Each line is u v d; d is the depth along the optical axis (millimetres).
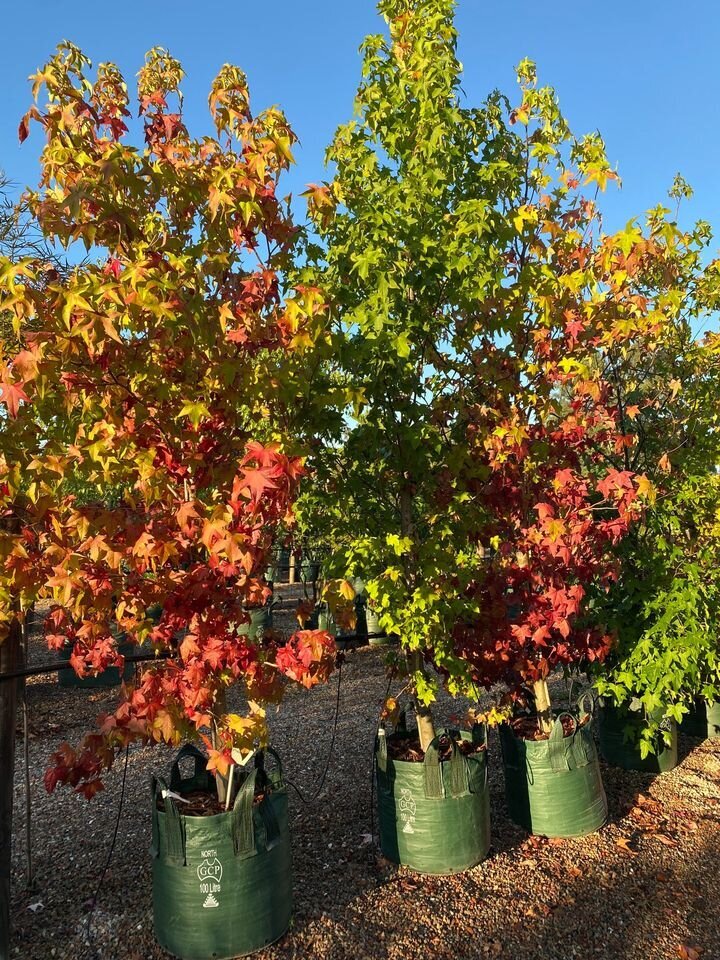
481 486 4020
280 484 2570
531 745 4195
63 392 2559
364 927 3270
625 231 3758
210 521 2467
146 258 2582
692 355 5016
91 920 3400
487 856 3900
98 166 2574
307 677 2814
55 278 3045
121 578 2740
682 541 5305
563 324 4062
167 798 3059
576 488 4172
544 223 3984
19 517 2738
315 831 4277
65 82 2850
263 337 2857
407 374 3803
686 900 3508
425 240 3553
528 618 4102
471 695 3816
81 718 7285
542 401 4105
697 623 4648
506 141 4312
